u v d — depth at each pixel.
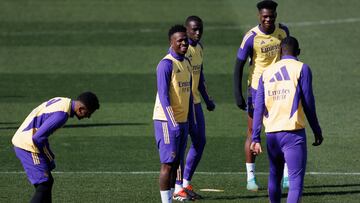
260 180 43.19
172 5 111.44
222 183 42.38
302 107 33.91
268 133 33.88
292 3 110.12
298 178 33.53
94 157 47.94
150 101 65.44
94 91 69.31
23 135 33.88
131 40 91.88
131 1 115.00
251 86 41.19
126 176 43.53
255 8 107.12
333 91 67.88
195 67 40.50
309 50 85.00
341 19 100.00
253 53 41.00
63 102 33.69
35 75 76.00
